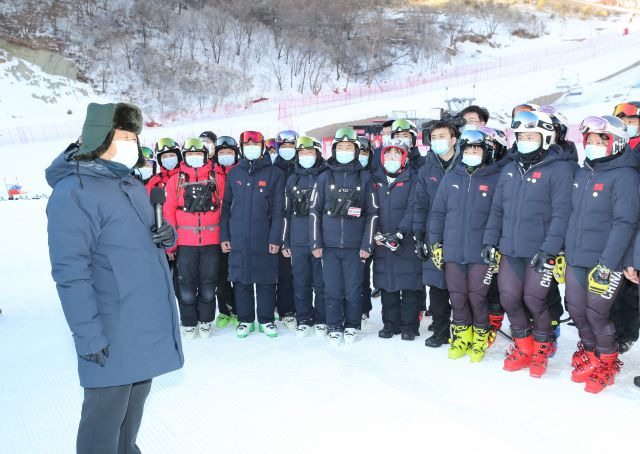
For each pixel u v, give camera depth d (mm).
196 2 61812
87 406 2014
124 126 1986
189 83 51031
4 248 9203
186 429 2893
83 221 1888
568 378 3467
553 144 3492
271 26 63094
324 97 52156
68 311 1859
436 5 75688
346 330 4305
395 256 4266
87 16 54844
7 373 3760
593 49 57875
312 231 4230
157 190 2123
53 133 37344
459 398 3172
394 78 60656
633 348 4012
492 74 54500
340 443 2672
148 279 2055
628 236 3057
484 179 3740
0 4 50781
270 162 4629
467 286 3836
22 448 2711
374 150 5090
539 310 3469
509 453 2535
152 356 2051
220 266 4902
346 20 65188
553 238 3311
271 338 4512
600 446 2590
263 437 2770
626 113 3932
